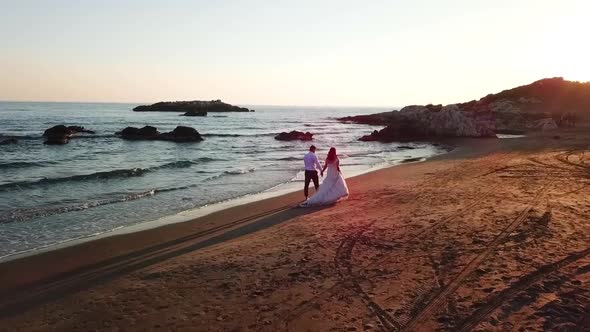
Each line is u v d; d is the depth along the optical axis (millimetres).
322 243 8148
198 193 15359
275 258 7441
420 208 10719
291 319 5129
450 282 5832
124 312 5621
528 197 11188
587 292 5215
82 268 7672
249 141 43344
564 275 5746
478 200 11188
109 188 16297
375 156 28844
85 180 18000
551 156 21500
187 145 37969
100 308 5789
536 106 90812
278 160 26719
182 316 5395
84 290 6527
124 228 10547
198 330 5016
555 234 7621
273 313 5320
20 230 10367
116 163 24641
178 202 13773
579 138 36875
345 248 7742
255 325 5043
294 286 6129
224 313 5410
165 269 7215
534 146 29203
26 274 7402
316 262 7090
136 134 42562
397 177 17000
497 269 6141
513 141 37562
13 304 6133
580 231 7766
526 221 8602
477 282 5754
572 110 85125
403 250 7391
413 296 5492
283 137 44469
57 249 8812
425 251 7234
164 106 152375
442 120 47844
